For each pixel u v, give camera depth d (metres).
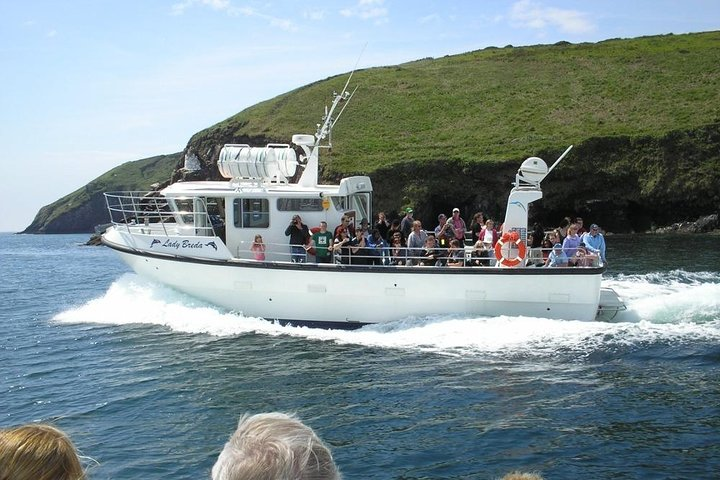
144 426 10.39
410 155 68.88
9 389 12.53
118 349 15.15
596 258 15.70
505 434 9.64
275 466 2.38
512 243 15.77
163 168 185.50
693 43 96.00
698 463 8.46
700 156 61.25
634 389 11.52
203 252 17.20
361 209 18.75
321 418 10.56
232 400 11.55
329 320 16.48
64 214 157.62
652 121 69.31
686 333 14.70
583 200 62.34
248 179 18.59
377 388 11.98
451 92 91.00
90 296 26.61
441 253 16.98
